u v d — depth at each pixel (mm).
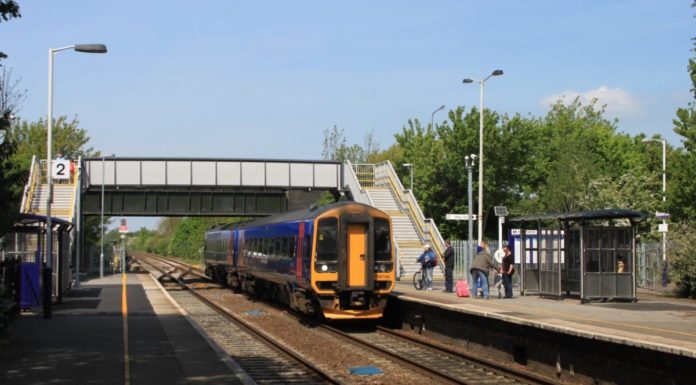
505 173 54656
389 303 23266
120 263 65688
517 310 18344
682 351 10570
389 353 15812
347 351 16844
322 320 22984
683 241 24812
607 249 21297
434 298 22516
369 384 13008
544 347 14445
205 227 95375
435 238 40406
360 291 21219
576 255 23047
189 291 36375
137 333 17234
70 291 31391
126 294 29812
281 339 19031
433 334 19750
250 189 49219
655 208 43656
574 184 46438
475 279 23391
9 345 15219
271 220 29328
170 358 13750
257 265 30469
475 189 53594
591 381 12969
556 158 56562
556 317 16641
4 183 13531
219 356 14133
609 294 21031
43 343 15539
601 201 44000
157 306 24578
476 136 53562
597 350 12734
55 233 25609
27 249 24219
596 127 67500
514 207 53875
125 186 47375
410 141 61250
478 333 17172
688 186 35250
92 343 15555
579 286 22406
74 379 11641
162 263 85062
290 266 24047
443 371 14320
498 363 14391
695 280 23734
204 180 47812
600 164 52250
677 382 10906
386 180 48469
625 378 12055
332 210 21531
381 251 21578
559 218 21594
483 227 56562
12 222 13984
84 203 47812
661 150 55875
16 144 13602
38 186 46219
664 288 27625
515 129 54219
